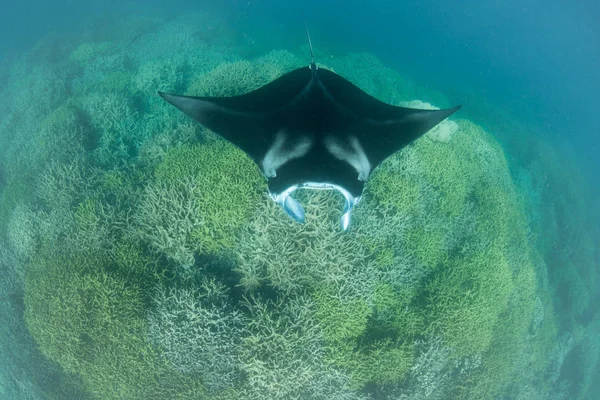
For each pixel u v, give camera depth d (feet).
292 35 64.69
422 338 17.46
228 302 15.48
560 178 46.78
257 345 14.35
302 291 15.79
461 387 18.72
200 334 14.73
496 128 51.52
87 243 17.52
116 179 20.39
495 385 20.56
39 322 17.20
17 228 21.06
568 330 31.12
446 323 17.81
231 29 52.75
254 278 15.81
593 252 41.91
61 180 21.36
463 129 28.96
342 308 15.64
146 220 17.08
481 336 18.94
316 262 16.01
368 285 16.30
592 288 38.19
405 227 18.53
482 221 22.22
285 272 15.76
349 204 9.46
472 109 54.75
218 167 17.24
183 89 29.32
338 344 15.52
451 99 59.06
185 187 17.02
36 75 39.58
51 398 18.63
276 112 10.85
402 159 19.92
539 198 40.47
